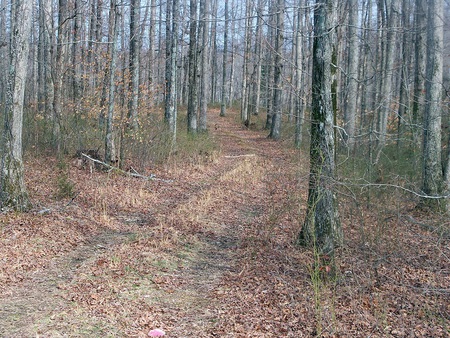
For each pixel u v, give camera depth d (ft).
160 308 20.04
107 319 18.47
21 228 28.19
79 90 64.59
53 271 23.50
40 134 52.34
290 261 25.77
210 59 157.99
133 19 53.36
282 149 72.84
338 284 22.76
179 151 60.13
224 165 62.03
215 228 33.71
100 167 47.47
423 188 34.14
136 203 38.88
